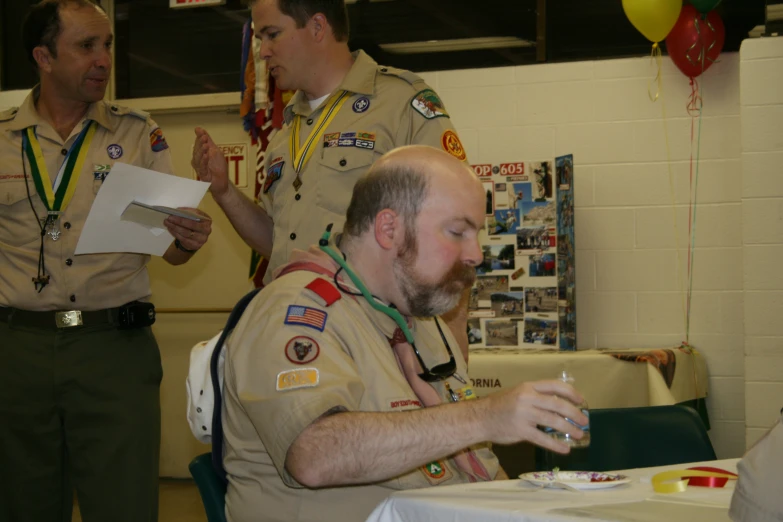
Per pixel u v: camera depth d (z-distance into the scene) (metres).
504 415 1.28
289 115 2.60
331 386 1.38
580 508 1.23
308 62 2.40
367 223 1.59
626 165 4.34
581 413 1.26
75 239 2.56
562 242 4.17
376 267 1.59
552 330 4.16
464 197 1.56
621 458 2.19
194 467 1.59
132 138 2.76
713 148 4.23
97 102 2.71
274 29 2.38
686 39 4.05
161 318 5.07
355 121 2.38
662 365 3.76
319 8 2.37
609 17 4.46
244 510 1.50
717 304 4.22
